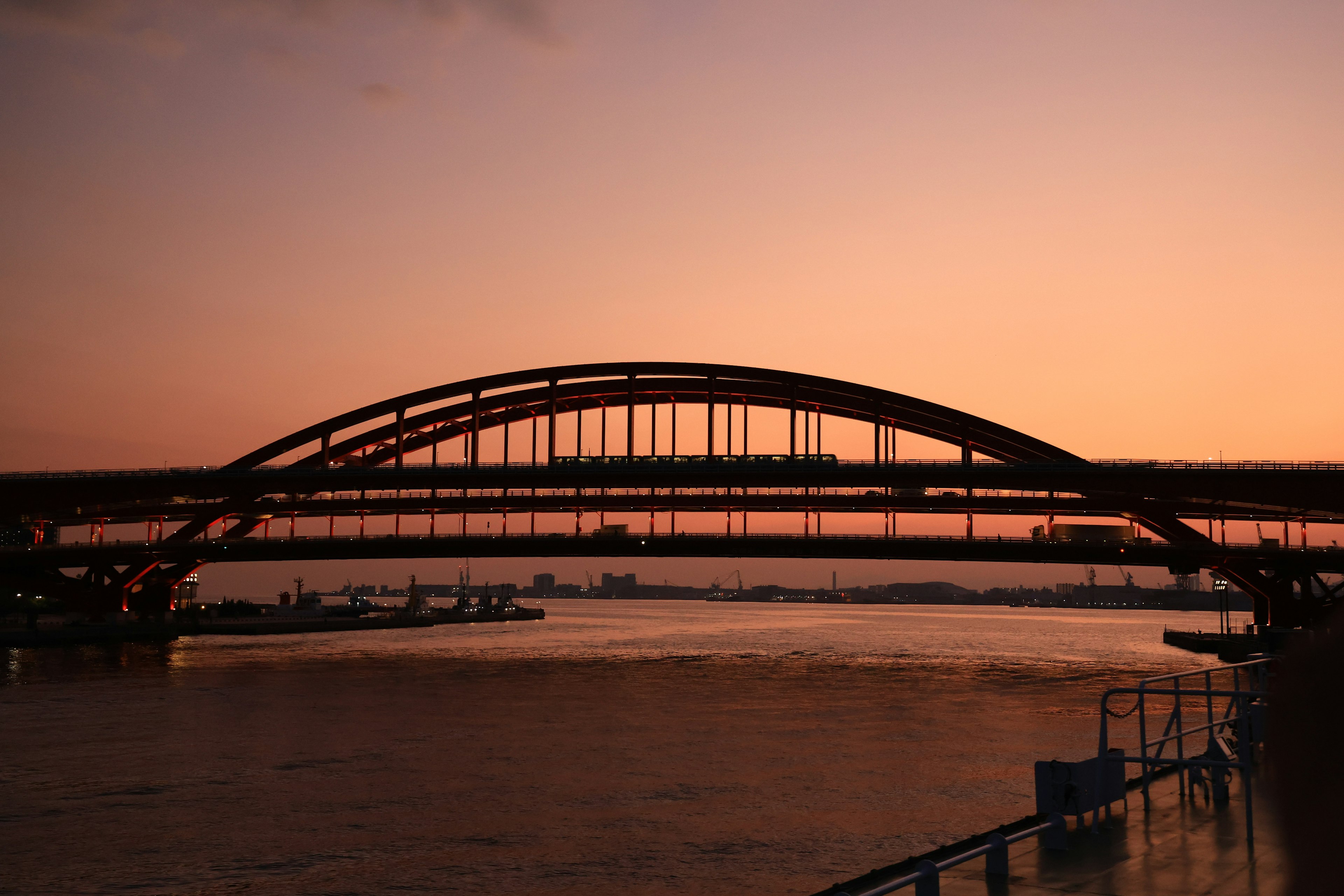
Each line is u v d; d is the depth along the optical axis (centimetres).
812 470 11862
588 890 2412
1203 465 10538
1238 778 1891
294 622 16150
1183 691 1509
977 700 6656
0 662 9475
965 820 3120
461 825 3050
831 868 2588
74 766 4009
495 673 8562
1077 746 4606
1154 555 10812
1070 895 1230
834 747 4578
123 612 12975
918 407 12575
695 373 13075
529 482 12438
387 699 6444
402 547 12462
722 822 3086
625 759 4209
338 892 2398
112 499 12256
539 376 13212
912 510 11806
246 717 5528
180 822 3088
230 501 12556
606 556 12394
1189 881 1280
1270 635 9294
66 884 2470
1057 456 11662
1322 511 10138
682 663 10131
